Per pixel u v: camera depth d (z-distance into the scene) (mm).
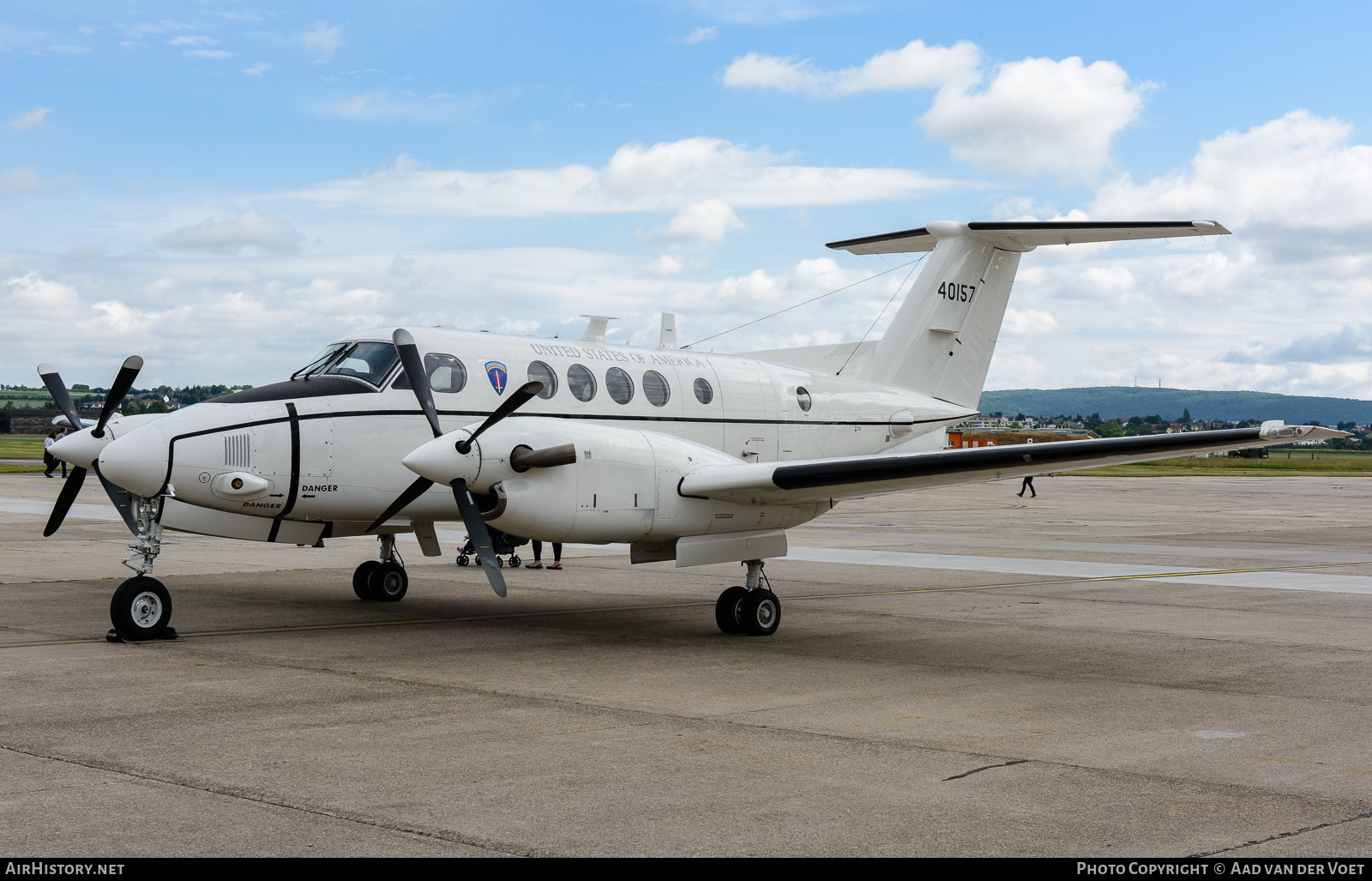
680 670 8320
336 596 12703
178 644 9070
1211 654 9312
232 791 4918
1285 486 51750
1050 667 8648
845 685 7809
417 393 9797
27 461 52750
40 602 11414
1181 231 12531
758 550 10383
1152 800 5004
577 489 9359
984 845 4363
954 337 14883
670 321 13648
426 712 6648
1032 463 9203
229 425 9344
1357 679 8195
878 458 9242
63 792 4871
